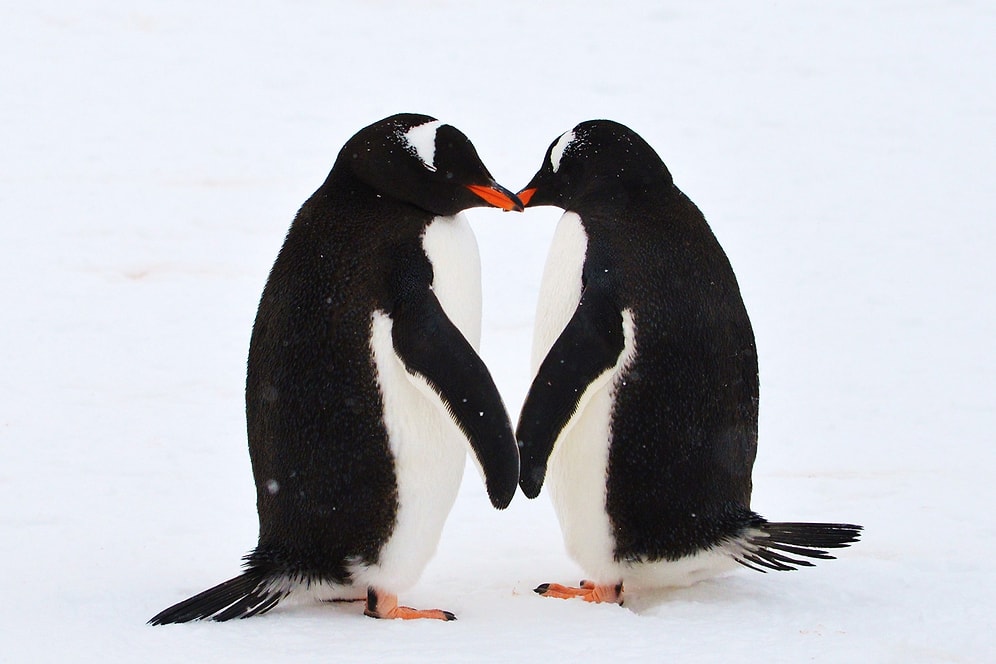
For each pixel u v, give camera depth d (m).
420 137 8.62
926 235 22.72
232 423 14.07
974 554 10.14
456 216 8.91
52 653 7.36
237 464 12.79
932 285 20.16
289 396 8.27
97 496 11.67
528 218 22.73
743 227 23.08
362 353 8.22
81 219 22.33
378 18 38.41
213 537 10.65
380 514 8.26
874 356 17.05
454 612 8.61
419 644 7.59
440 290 8.53
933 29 37.28
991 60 34.53
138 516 11.17
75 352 16.36
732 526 8.97
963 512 11.43
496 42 36.00
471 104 30.27
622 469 8.80
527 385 15.44
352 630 7.96
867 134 29.05
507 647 7.52
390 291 8.30
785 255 21.61
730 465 9.00
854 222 23.44
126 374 15.62
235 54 34.59
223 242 21.52
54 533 10.62
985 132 29.14
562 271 9.15
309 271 8.44
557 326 9.14
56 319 17.59
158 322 17.69
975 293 19.80
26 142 27.11
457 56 34.62
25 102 30.02
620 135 9.55
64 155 26.36
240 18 38.03
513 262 20.39
